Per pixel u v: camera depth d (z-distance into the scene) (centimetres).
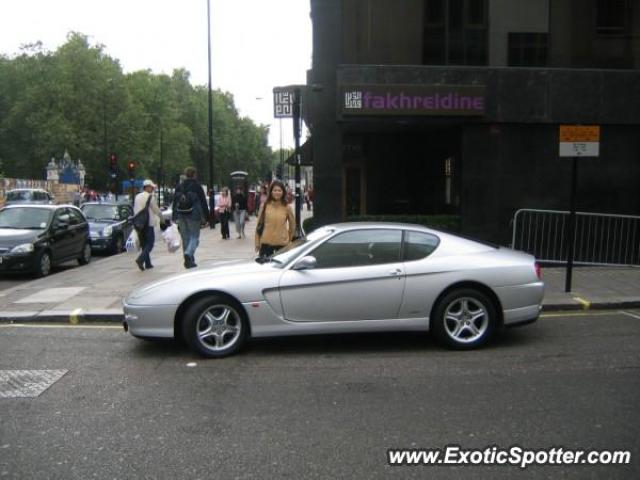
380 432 440
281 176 2550
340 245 665
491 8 1277
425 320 659
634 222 1288
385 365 613
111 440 430
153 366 616
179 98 10119
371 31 1267
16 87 7381
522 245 1271
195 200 1161
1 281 1273
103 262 1442
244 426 454
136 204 1249
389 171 1567
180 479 371
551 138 1279
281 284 641
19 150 7038
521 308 673
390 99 1210
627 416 468
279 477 372
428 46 1275
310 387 545
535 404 495
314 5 1261
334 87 1260
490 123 1264
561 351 663
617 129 1291
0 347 697
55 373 594
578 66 1291
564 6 1284
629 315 862
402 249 669
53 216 1380
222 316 644
